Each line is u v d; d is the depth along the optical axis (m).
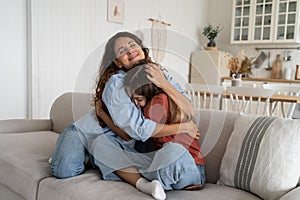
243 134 1.24
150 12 4.61
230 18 5.81
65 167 1.22
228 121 1.39
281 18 4.99
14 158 1.44
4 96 2.97
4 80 2.96
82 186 1.13
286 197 0.94
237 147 1.23
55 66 3.31
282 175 1.06
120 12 4.07
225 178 1.23
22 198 1.39
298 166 1.08
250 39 5.30
